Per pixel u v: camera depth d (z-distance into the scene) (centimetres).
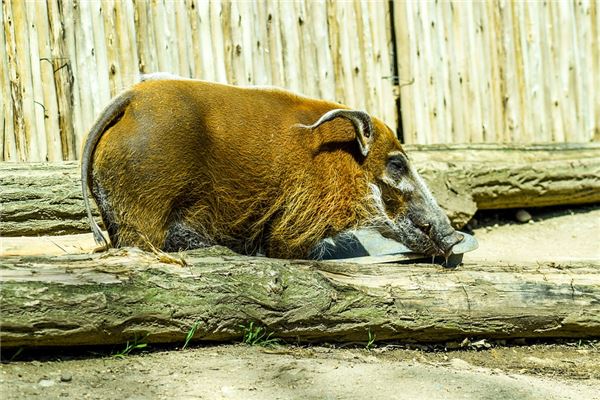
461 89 965
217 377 486
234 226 623
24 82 793
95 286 495
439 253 664
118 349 516
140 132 575
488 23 978
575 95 1025
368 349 577
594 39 1031
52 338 484
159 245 586
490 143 957
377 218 663
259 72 880
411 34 938
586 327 613
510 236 920
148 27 835
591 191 969
